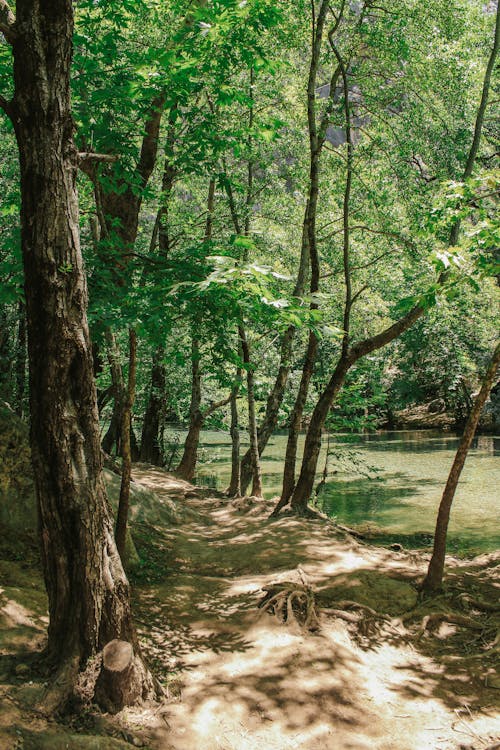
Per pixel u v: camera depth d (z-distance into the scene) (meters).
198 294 4.52
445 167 11.77
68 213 4.02
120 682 4.04
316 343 11.35
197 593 6.83
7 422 7.10
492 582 7.64
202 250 5.84
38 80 3.87
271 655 5.19
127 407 6.16
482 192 6.58
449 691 5.00
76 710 3.92
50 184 3.93
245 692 4.58
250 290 5.09
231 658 5.14
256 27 5.98
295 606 6.20
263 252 14.54
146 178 8.49
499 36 11.31
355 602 6.50
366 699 4.71
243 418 21.08
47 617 5.19
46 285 3.96
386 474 20.02
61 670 4.06
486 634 6.15
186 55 5.75
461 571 8.17
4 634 4.68
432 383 33.31
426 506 14.95
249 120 12.33
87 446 4.19
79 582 4.12
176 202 14.84
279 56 12.57
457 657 5.69
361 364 15.66
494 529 12.34
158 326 4.79
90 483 4.16
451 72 11.83
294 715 4.37
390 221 12.52
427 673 5.34
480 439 29.05
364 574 7.35
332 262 14.91
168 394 18.88
